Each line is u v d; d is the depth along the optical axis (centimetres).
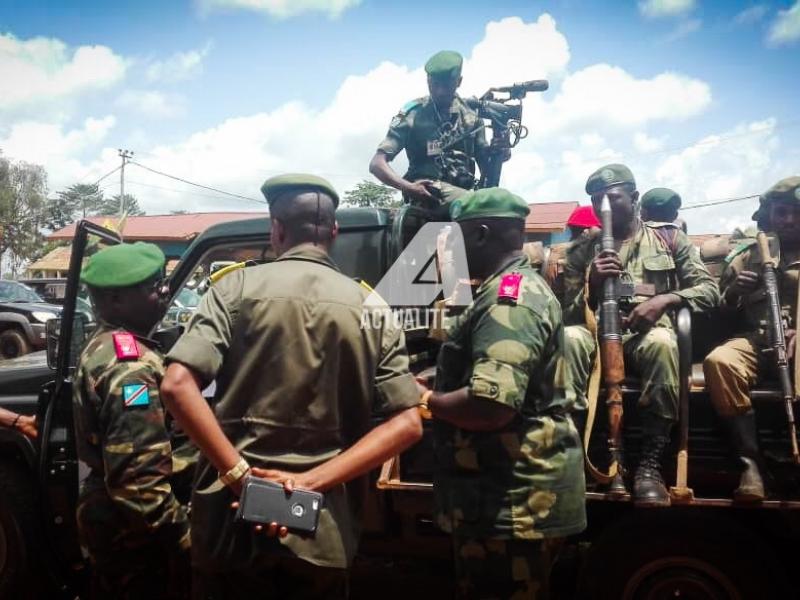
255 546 163
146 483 213
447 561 289
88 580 299
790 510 242
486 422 199
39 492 278
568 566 321
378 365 184
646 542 251
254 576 168
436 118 360
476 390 197
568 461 214
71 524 286
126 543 225
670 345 251
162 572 232
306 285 177
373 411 186
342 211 320
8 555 294
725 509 251
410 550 284
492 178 380
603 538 257
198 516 174
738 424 244
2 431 296
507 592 209
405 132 361
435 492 224
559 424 214
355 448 175
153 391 220
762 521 253
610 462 246
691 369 268
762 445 251
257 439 170
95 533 227
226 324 173
